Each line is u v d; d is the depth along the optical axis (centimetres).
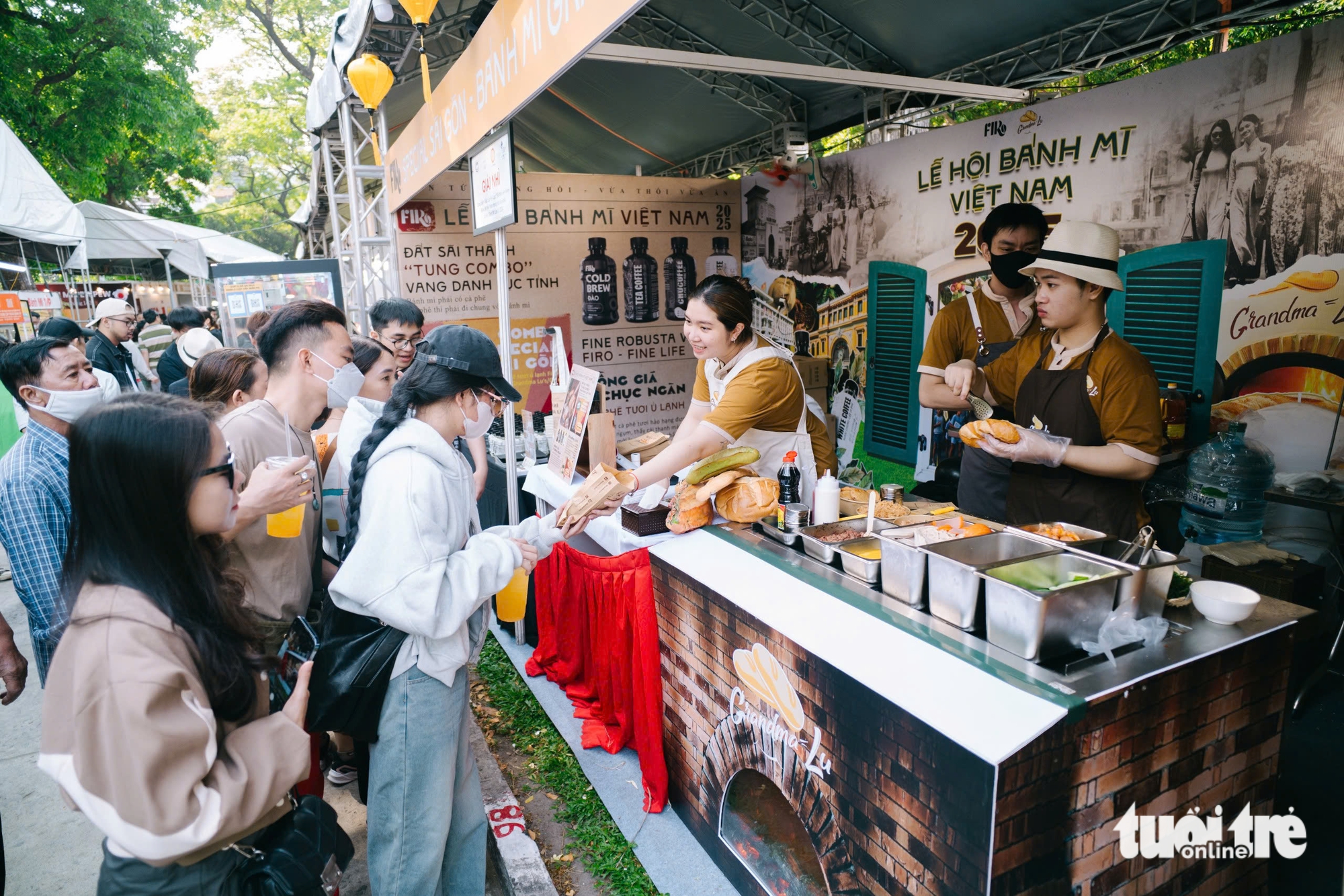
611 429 305
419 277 574
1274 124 329
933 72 496
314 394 211
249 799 121
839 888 179
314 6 2509
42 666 214
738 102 609
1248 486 336
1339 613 333
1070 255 269
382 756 176
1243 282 348
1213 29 375
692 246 645
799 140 606
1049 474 290
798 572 205
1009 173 440
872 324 546
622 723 291
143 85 1875
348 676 168
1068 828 144
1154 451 270
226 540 159
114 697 104
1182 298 371
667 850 241
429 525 164
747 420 245
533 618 390
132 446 111
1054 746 137
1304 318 330
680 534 251
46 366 228
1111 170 392
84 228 963
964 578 162
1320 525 338
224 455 124
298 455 208
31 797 291
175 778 107
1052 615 148
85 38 1759
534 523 223
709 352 254
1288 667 174
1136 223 385
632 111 676
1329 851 226
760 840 219
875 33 464
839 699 171
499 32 271
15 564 207
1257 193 338
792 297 618
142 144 2095
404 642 171
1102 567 163
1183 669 153
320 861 135
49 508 211
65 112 1767
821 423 289
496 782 278
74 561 115
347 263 824
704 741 234
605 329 629
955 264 476
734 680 213
